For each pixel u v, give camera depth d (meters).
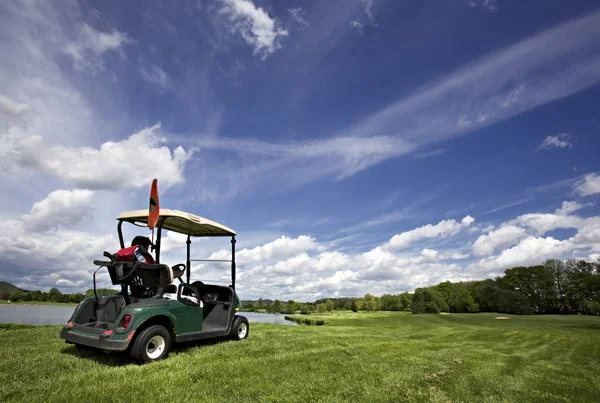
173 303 5.89
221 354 5.98
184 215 6.58
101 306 5.99
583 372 7.95
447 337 15.62
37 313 36.34
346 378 5.00
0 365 4.76
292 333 9.99
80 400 3.52
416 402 4.26
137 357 5.08
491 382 5.67
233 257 8.05
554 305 75.38
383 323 44.62
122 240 6.73
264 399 3.90
